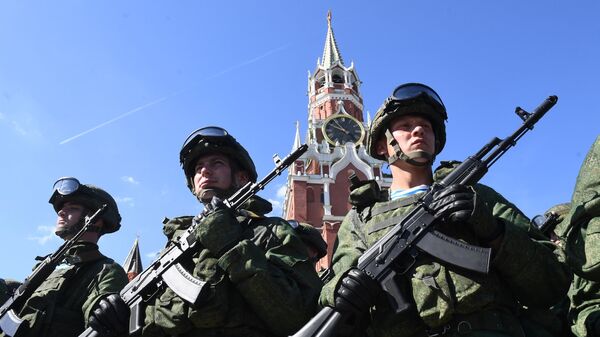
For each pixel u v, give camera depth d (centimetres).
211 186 615
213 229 490
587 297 535
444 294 386
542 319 459
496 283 399
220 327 476
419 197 438
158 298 508
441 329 392
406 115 507
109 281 670
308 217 5416
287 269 502
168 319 484
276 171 544
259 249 491
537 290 412
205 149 624
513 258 399
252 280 461
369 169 5700
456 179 437
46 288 669
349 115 6072
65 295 666
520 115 459
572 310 549
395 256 409
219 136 626
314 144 5844
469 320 385
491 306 392
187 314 478
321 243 798
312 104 6931
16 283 823
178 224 586
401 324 404
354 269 410
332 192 5519
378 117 527
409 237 414
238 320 476
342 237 486
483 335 376
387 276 407
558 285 418
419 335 403
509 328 391
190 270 514
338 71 7162
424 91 506
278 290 463
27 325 634
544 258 414
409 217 423
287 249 525
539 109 452
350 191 500
